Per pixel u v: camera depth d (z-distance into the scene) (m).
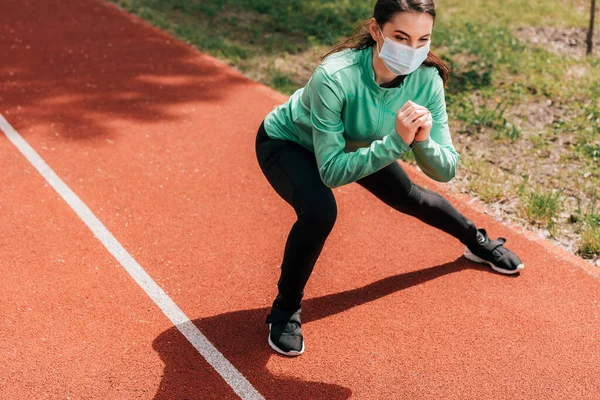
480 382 3.47
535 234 4.80
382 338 3.76
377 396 3.36
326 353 3.64
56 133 6.06
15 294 4.00
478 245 4.31
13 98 6.75
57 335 3.70
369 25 2.98
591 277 4.31
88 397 3.31
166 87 7.17
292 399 3.33
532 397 3.38
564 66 7.72
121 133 6.11
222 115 6.57
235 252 4.50
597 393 3.41
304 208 3.27
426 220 4.09
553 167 5.77
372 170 3.00
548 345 3.73
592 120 6.54
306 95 3.25
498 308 4.02
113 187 5.23
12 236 4.56
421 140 2.99
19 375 3.42
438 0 10.10
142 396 3.33
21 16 9.27
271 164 3.45
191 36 8.73
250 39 8.84
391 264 4.41
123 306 3.95
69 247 4.48
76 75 7.39
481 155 5.96
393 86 3.07
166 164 5.61
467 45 8.22
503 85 7.32
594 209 5.09
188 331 3.77
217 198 5.14
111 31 8.80
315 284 4.19
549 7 9.74
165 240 4.60
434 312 3.97
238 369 3.51
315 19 9.48
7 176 5.32
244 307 3.98
